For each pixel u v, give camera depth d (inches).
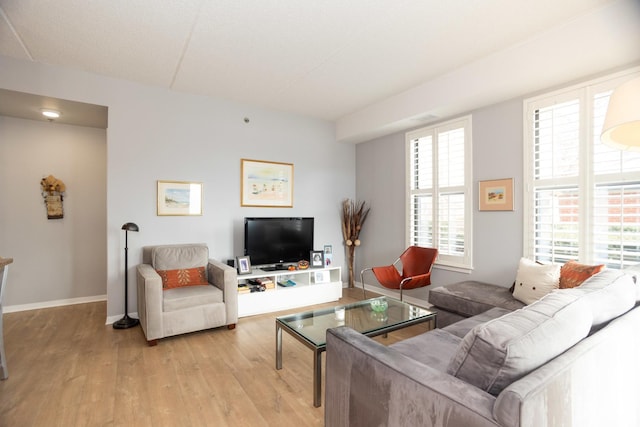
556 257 115.6
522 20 97.4
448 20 97.3
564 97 113.0
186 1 88.7
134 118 143.3
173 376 93.4
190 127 156.8
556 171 115.3
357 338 58.6
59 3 89.1
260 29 102.3
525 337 41.2
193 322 121.3
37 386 87.4
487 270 136.6
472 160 142.5
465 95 127.2
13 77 120.6
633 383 56.2
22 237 155.3
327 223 202.1
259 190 176.2
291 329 92.1
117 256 139.6
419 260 158.4
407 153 174.4
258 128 176.6
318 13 94.0
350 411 56.2
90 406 78.7
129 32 103.9
